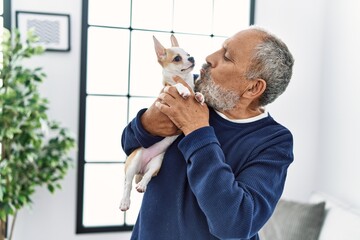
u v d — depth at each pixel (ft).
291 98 9.20
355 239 6.45
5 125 6.64
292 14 9.05
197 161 2.75
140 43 8.51
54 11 7.75
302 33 9.14
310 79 9.25
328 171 8.87
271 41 3.04
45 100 7.16
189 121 2.90
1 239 7.29
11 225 7.82
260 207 2.78
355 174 7.79
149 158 3.29
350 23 8.11
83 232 8.40
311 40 9.19
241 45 3.00
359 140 7.70
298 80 9.20
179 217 3.10
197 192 2.74
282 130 3.22
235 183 2.71
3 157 6.97
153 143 3.18
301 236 7.22
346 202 8.09
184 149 2.85
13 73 6.99
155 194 3.25
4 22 7.55
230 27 9.01
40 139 7.02
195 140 2.80
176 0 8.62
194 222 3.05
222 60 3.10
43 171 7.30
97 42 8.25
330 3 8.95
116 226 8.64
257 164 2.97
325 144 9.05
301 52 9.16
